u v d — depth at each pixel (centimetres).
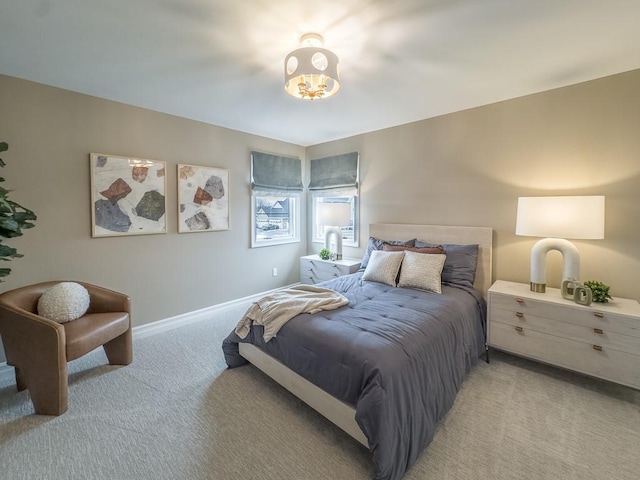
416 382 149
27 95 229
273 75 223
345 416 152
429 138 323
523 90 252
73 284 229
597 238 204
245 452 154
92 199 262
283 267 438
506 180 275
